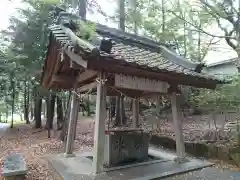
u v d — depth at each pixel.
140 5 9.24
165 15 8.33
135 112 8.38
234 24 6.01
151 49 7.40
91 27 5.25
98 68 4.59
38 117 15.76
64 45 4.92
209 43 8.60
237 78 6.12
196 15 6.89
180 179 5.04
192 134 8.48
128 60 4.73
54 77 6.68
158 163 6.11
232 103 6.77
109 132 6.36
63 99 14.34
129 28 10.95
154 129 10.31
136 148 6.42
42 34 11.22
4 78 15.19
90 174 5.04
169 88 6.33
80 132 12.44
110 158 5.95
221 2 5.70
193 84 6.20
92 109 19.66
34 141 10.32
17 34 11.36
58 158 6.65
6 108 19.25
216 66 13.34
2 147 8.95
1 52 12.20
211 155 6.72
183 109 12.24
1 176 5.08
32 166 5.95
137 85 5.47
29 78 12.77
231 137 7.13
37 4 10.51
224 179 5.04
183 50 11.08
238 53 6.36
